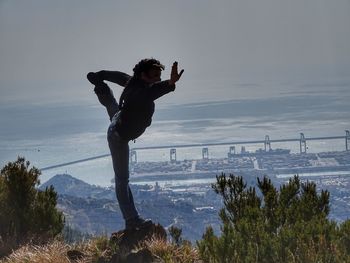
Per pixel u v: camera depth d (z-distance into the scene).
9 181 13.90
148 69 9.79
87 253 10.41
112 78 10.55
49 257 10.45
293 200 10.45
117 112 10.40
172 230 11.84
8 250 12.34
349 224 8.95
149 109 9.79
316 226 9.04
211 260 8.59
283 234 8.66
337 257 8.23
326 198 10.41
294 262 8.24
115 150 10.23
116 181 10.45
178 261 9.84
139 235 10.45
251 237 8.88
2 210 13.68
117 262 9.94
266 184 10.61
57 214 13.70
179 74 9.52
